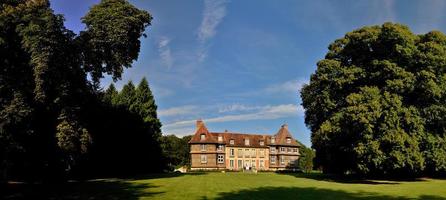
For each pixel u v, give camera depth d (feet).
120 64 123.13
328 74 151.33
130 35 119.65
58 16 99.04
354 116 127.85
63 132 99.76
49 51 91.25
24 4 96.73
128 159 179.63
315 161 178.81
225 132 364.79
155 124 218.18
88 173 160.04
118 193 86.58
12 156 99.91
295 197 81.56
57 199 77.56
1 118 86.48
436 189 100.42
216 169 322.14
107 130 164.66
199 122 346.33
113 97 217.56
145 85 221.46
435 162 141.79
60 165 115.96
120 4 118.21
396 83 133.49
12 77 92.48
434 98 141.69
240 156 358.43
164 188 97.71
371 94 132.05
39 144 105.40
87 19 115.03
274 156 371.76
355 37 148.66
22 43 91.04
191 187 100.94
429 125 147.84
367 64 146.92
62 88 100.27
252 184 114.93
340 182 132.36
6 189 94.48
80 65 111.55
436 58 139.44
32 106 96.22
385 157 130.00
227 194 85.81
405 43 139.95
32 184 109.40
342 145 143.02
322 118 160.45
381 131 130.11
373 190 98.22
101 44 115.34
